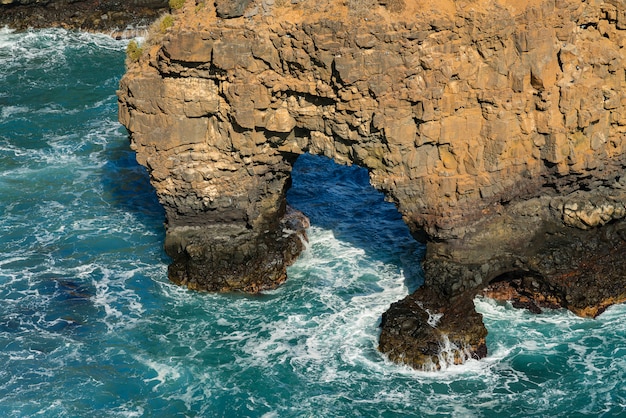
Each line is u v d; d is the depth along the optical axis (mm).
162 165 54219
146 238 61125
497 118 49969
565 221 53438
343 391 48281
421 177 51562
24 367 49875
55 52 90812
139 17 96750
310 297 55125
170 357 50688
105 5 96438
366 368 49625
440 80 48750
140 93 52562
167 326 53031
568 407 47000
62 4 95750
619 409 46750
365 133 50375
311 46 48906
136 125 53469
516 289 54594
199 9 51656
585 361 49781
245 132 52844
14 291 55875
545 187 52969
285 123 51906
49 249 59969
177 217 56656
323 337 51938
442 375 49094
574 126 50625
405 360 49531
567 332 51844
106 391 48375
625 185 53844
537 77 49000
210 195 55125
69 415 46844
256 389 48500
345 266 57781
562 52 49219
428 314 51531
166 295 55531
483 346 50500
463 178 51125
